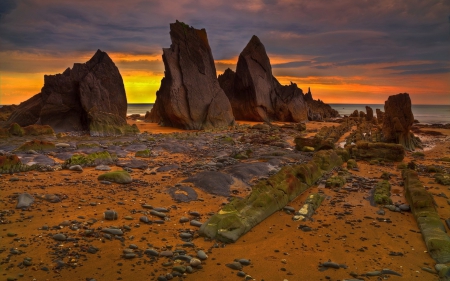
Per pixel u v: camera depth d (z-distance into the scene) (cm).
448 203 1168
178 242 787
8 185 1173
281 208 1061
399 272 682
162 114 4050
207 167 1566
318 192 1281
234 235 816
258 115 5053
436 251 760
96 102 3072
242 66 5100
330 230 905
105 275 623
